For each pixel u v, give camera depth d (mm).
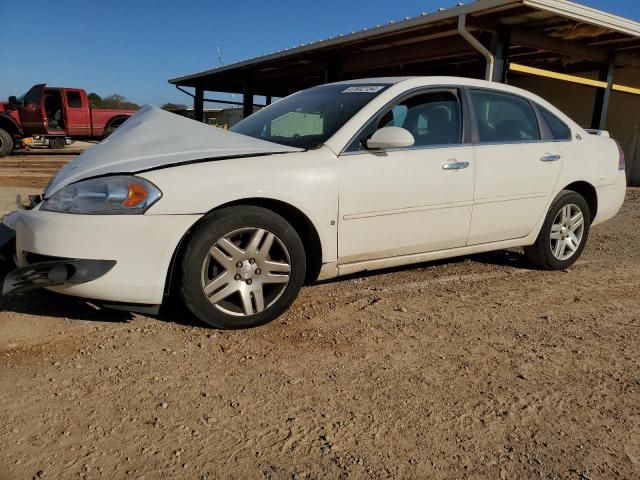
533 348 3285
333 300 3973
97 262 2945
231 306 3318
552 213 4785
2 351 2965
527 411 2590
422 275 4699
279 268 3381
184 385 2693
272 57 14094
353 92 4145
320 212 3467
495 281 4613
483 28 9078
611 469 2195
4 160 16422
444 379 2865
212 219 3152
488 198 4262
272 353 3076
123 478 2029
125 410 2459
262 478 2061
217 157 3305
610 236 6902
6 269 3479
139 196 2992
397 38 10938
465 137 4184
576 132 5016
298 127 4082
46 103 18625
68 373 2764
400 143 3529
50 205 3082
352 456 2213
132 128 3732
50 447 2184
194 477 2053
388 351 3164
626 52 11406
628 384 2885
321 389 2711
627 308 4066
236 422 2406
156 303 3111
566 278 4801
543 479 2125
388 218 3770
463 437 2369
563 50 10359
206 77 18812
